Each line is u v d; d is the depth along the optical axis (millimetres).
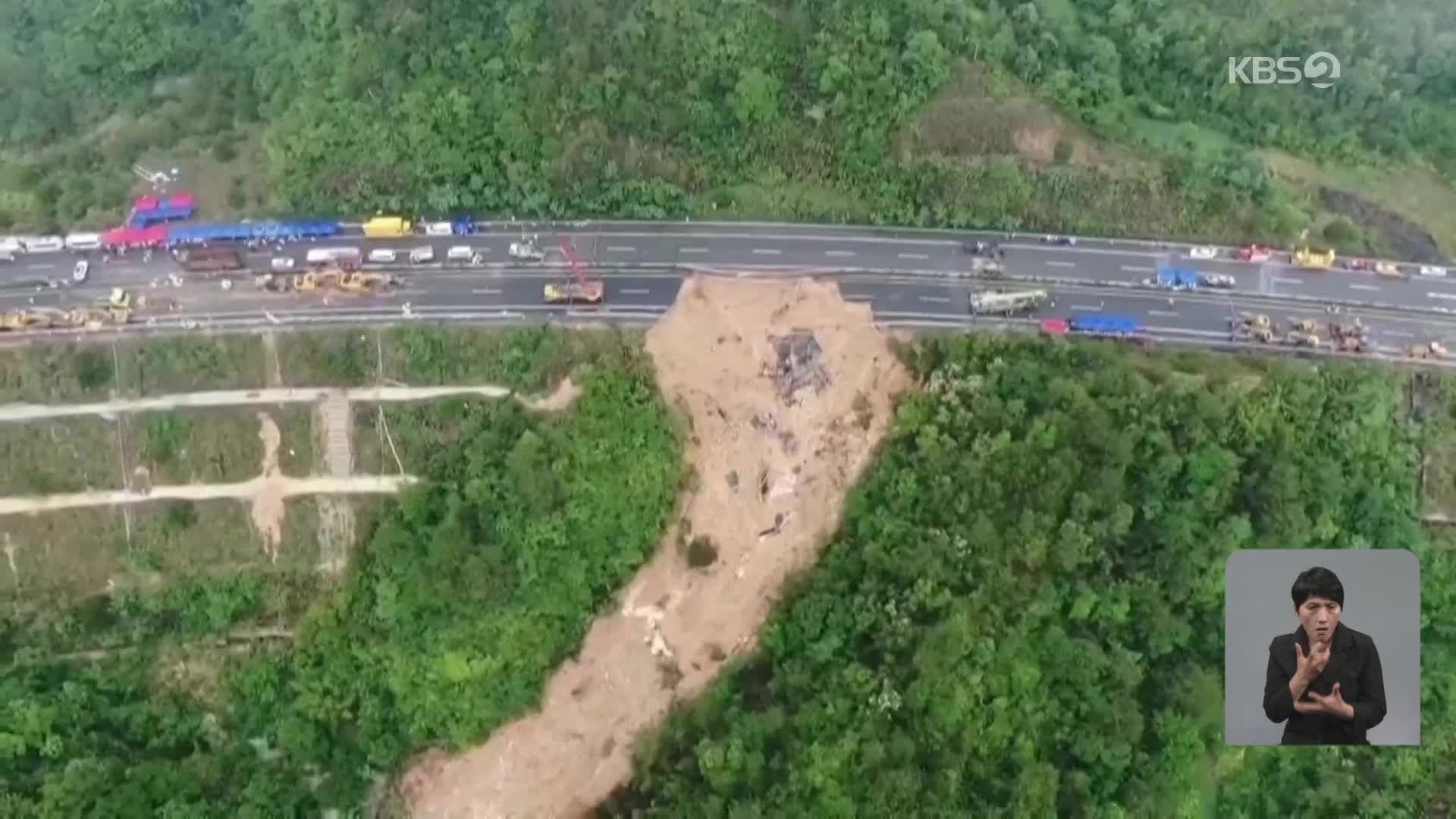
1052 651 91875
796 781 86312
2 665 98312
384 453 100750
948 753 88688
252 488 100812
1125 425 94250
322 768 99250
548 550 97188
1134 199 104312
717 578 96688
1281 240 104125
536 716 98000
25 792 91125
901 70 105750
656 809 88500
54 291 103375
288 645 101125
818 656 92125
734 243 105125
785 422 97500
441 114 105188
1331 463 95312
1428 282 103375
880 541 93938
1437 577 96312
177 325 102312
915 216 104875
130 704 98938
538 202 104500
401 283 103625
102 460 100375
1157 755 90812
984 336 99500
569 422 98062
